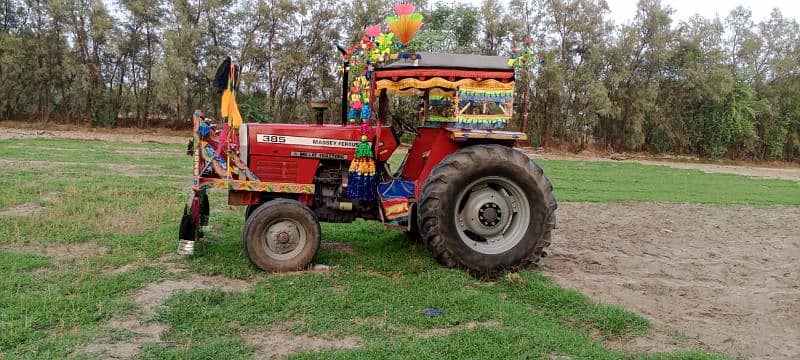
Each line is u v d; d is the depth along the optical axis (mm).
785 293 5539
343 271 5363
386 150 5891
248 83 25875
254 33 26547
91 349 3650
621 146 30297
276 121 26984
